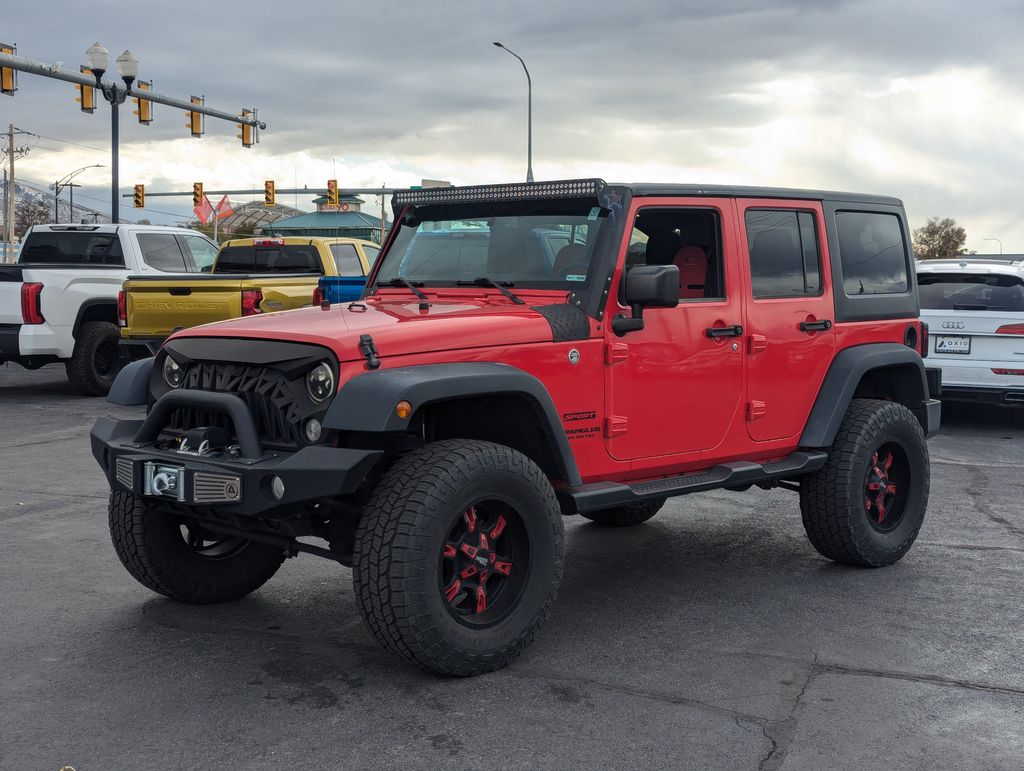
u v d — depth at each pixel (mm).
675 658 4250
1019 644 4449
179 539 4781
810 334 5387
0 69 23656
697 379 4852
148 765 3271
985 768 3295
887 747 3436
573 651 4320
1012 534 6477
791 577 5492
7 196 67125
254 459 3828
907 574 5559
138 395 4516
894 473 5773
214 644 4383
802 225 5438
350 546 4234
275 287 11391
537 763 3299
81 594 5082
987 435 10766
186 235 14938
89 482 7773
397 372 3779
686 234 5055
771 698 3834
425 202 5133
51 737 3473
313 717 3635
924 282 11078
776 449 5305
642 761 3316
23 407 12039
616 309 4520
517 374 4035
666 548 6109
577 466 4344
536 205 4777
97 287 13047
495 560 4070
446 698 3803
